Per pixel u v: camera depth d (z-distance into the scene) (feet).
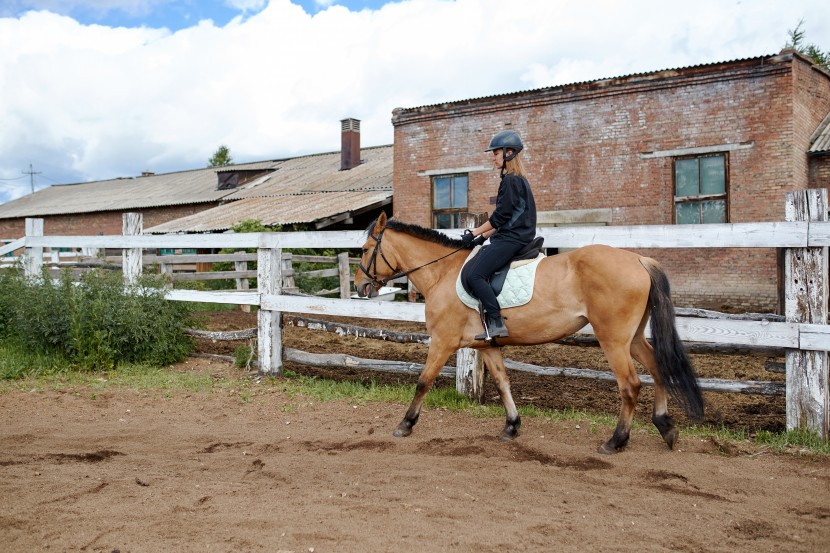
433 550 10.64
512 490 13.51
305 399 22.30
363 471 14.84
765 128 43.45
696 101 45.91
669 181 47.21
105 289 28.17
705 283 45.47
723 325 17.07
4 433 18.47
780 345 16.48
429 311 17.89
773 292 43.04
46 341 27.63
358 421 19.60
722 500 13.00
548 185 52.21
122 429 18.97
